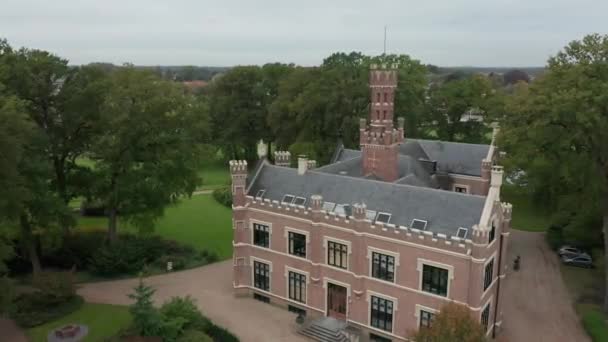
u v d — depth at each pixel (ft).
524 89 219.20
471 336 123.65
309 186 191.21
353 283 170.40
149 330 160.25
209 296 201.87
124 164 227.40
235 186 193.98
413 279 157.38
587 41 188.44
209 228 287.07
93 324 177.58
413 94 369.50
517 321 179.32
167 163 234.38
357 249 166.71
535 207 258.98
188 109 245.45
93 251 231.91
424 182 220.43
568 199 221.25
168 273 224.74
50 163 211.82
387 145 206.39
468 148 269.23
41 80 207.51
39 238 226.58
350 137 338.54
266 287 197.06
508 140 205.16
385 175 209.77
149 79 232.94
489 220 148.46
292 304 188.65
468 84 399.03
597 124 176.45
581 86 177.17
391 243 159.74
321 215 174.60
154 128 230.48
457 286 148.87
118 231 268.41
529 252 243.40
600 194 199.72
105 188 233.14
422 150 279.28
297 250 184.75
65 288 187.73
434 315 144.87
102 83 220.43
